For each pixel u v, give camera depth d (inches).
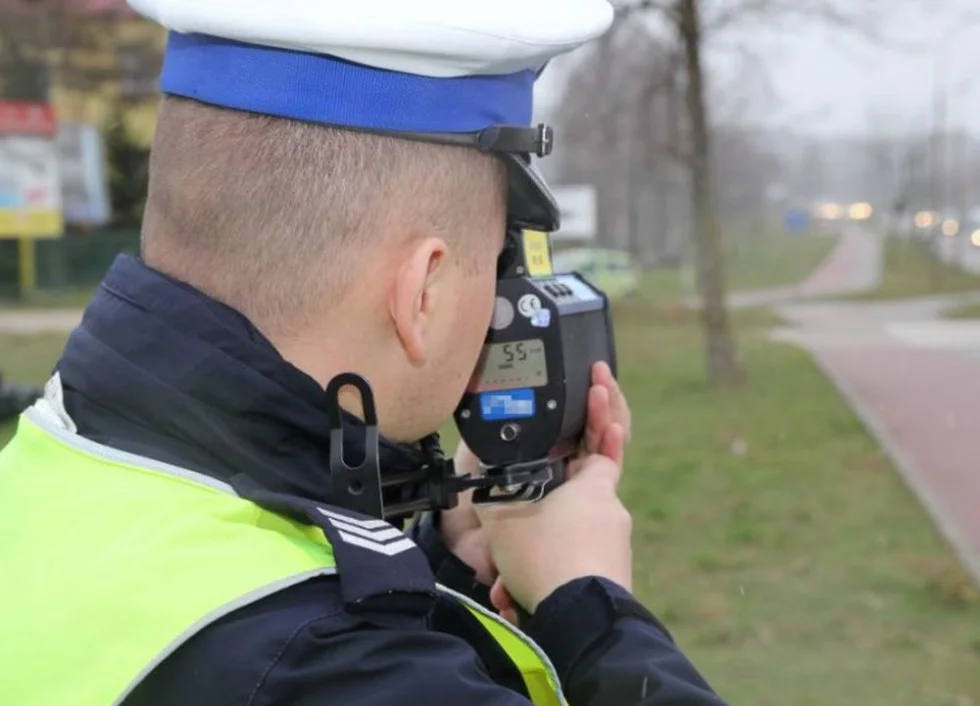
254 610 34.7
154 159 41.7
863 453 357.4
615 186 1583.4
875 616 205.9
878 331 861.8
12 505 39.1
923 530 264.2
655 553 249.1
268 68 38.6
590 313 50.0
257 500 36.8
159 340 38.4
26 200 973.8
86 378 39.5
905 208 1861.5
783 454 358.6
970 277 1569.9
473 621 42.2
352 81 38.4
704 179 515.5
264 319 39.6
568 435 48.1
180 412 37.8
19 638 35.3
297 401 38.3
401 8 38.1
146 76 1091.9
